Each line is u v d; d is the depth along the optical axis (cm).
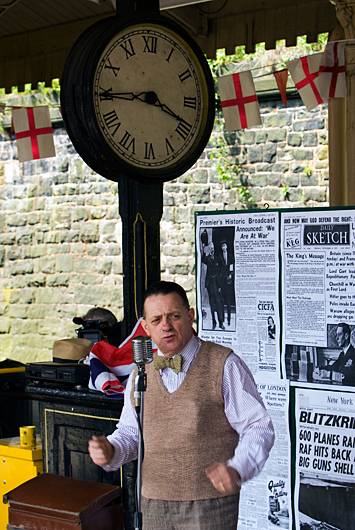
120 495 432
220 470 307
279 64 878
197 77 527
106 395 472
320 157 882
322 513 406
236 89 560
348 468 399
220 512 330
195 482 330
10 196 1116
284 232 418
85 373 501
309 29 632
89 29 500
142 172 504
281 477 416
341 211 403
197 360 336
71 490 429
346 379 401
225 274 435
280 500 416
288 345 416
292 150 897
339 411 402
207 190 951
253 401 331
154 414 336
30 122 561
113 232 1035
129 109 497
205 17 670
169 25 514
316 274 409
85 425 486
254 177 921
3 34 757
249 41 657
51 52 733
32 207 1098
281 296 419
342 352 402
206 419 331
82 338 574
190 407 331
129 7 514
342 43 557
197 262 445
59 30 729
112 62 489
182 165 523
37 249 1096
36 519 420
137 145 501
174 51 517
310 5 630
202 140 530
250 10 655
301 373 412
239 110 561
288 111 897
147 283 516
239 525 427
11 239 1116
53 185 1080
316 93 559
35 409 573
